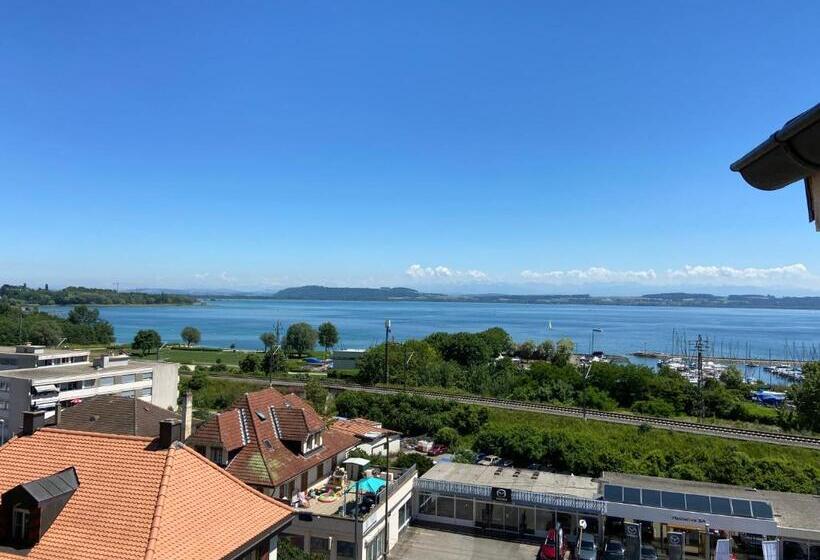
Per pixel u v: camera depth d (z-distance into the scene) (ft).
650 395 338.34
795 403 304.50
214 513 81.41
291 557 118.21
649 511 150.92
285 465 156.04
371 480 147.23
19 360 324.39
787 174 14.10
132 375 308.40
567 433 231.71
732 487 171.42
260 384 357.20
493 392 363.56
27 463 86.63
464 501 172.04
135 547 71.97
